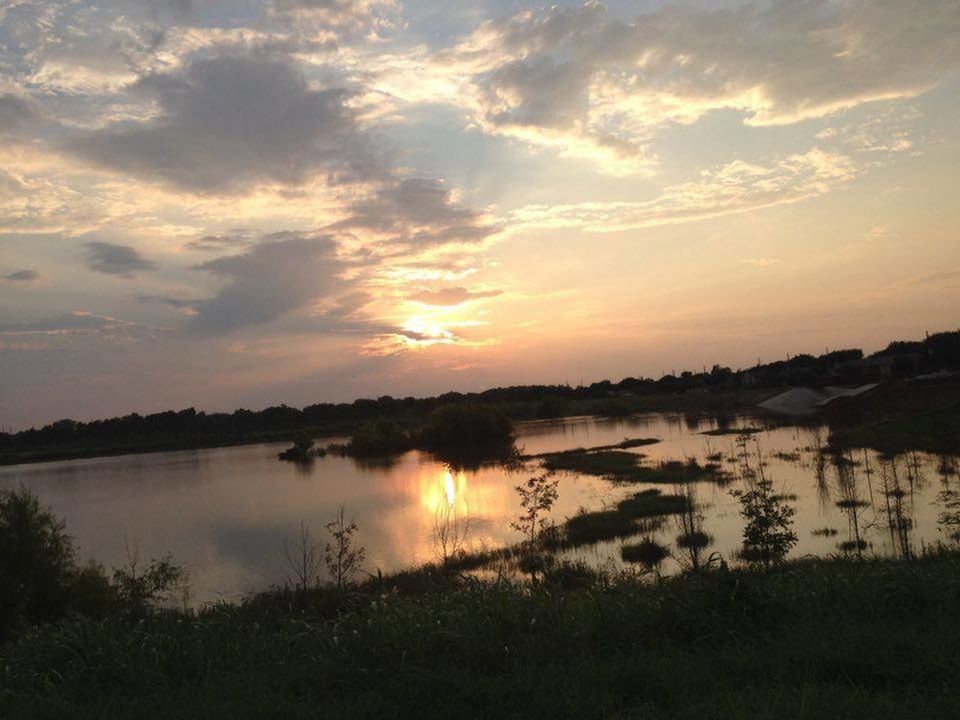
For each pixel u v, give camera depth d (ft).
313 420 476.13
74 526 125.29
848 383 325.62
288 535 106.11
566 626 20.66
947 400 192.03
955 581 22.68
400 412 482.69
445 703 16.05
